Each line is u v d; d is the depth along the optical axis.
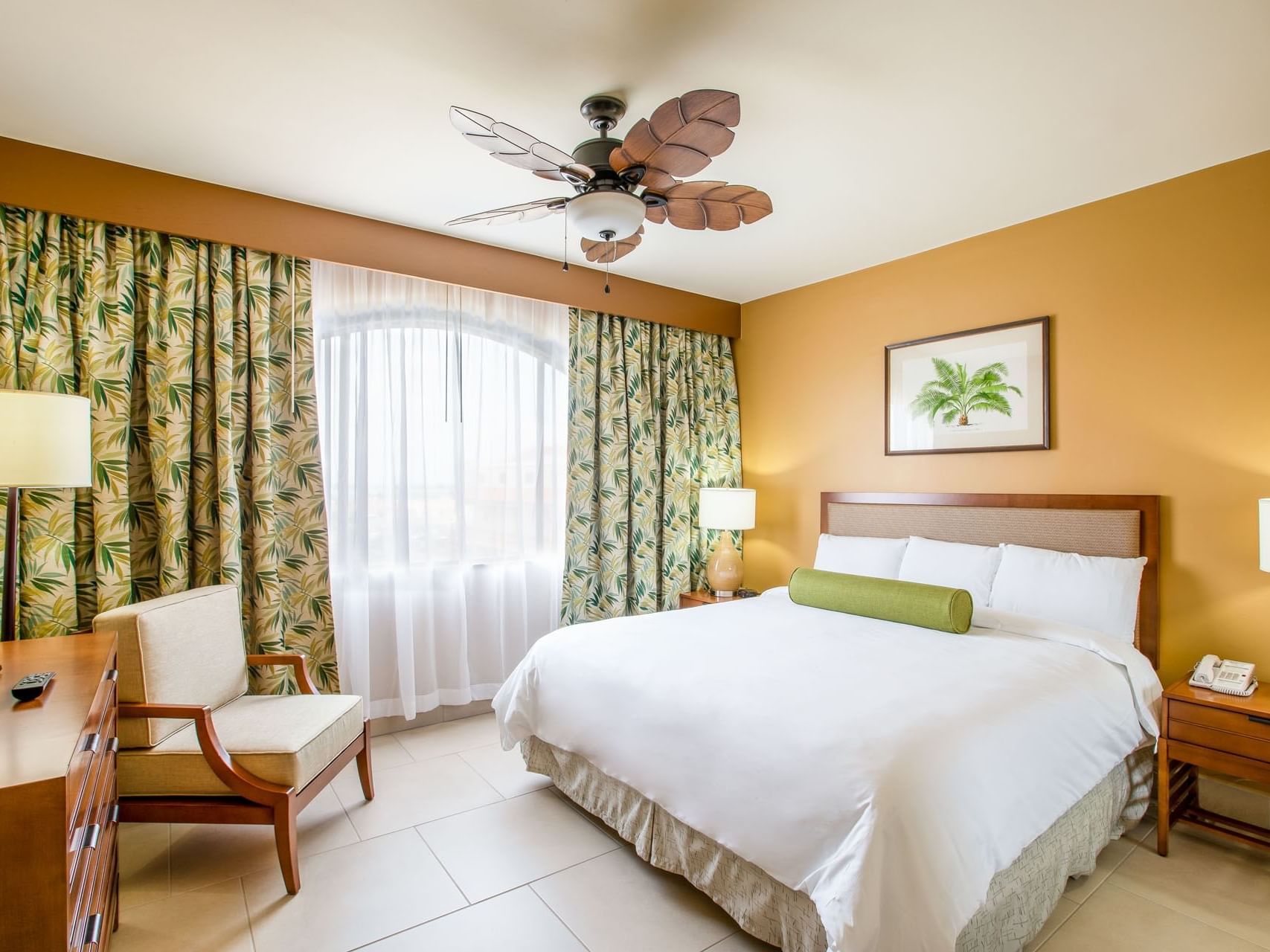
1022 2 1.74
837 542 3.79
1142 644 2.80
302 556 3.12
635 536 4.26
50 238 2.58
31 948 1.01
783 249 3.65
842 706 1.83
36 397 1.91
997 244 3.36
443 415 3.58
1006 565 3.03
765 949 1.81
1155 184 2.83
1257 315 2.57
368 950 1.81
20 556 2.51
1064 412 3.12
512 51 1.97
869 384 3.96
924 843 1.42
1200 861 2.27
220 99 2.22
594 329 4.09
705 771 1.88
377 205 3.08
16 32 1.87
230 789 2.06
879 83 2.11
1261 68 2.01
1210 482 2.68
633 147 1.94
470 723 3.58
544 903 2.02
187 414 2.81
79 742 1.17
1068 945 1.84
